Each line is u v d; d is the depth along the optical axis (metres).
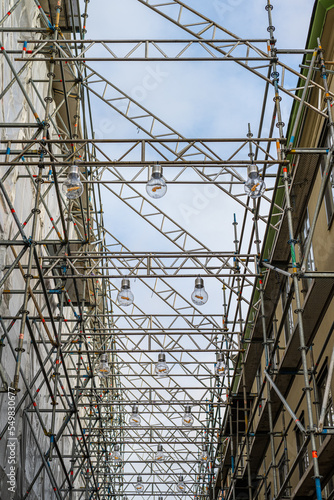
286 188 14.55
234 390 31.30
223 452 32.66
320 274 13.40
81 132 24.62
